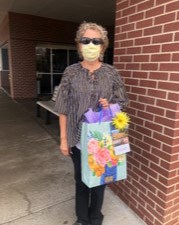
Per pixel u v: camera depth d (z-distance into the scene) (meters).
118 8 2.50
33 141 4.82
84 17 9.83
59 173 3.46
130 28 2.34
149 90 2.17
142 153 2.33
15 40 9.62
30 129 5.65
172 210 2.16
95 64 1.88
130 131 2.48
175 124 1.93
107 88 1.88
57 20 10.20
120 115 1.82
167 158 2.02
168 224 2.18
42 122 6.30
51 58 11.37
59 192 2.96
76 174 2.10
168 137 1.99
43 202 2.75
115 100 1.97
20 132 5.41
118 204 2.68
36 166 3.69
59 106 1.91
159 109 2.07
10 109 7.95
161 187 2.12
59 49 11.44
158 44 2.01
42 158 3.99
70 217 2.49
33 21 9.69
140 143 2.35
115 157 1.86
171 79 1.92
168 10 1.88
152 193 2.24
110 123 1.80
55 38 10.34
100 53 1.87
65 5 8.02
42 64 11.26
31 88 10.34
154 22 2.04
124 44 2.46
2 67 13.59
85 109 1.84
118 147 1.85
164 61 1.97
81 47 1.82
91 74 1.86
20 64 9.93
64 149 2.00
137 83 2.32
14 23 9.38
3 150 4.32
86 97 1.83
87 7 8.23
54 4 7.92
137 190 2.46
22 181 3.22
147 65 2.17
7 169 3.57
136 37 2.27
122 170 1.91
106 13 9.10
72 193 2.94
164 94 2.00
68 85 1.87
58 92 1.92
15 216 2.49
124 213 2.54
